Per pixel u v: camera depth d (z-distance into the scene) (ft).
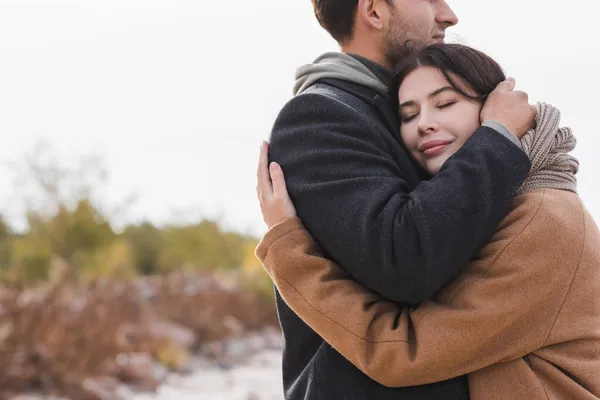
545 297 6.94
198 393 31.04
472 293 7.00
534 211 7.04
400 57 8.52
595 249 7.13
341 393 7.50
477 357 7.00
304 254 7.43
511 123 7.26
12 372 27.27
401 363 7.02
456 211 6.86
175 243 67.72
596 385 7.02
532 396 6.95
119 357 32.01
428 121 7.56
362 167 7.43
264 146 8.02
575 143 7.48
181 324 42.32
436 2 8.71
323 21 8.82
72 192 50.42
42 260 45.62
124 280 48.24
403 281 6.99
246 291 51.39
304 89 8.49
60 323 29.78
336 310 7.24
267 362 39.78
